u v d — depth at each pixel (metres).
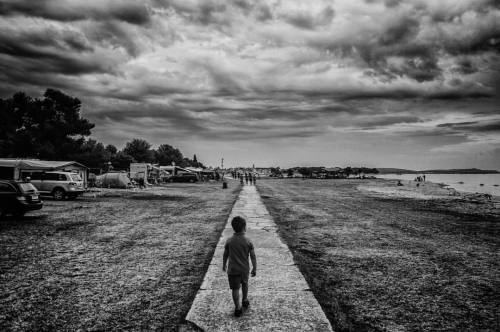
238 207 20.88
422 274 7.88
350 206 24.28
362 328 5.09
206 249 10.03
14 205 14.72
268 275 7.19
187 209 20.38
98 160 49.81
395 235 12.90
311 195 35.16
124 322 5.16
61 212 18.12
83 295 6.27
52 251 9.70
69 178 24.64
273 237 11.35
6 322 5.16
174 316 5.35
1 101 46.72
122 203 23.44
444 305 6.04
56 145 47.59
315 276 7.41
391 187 57.66
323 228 14.24
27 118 48.59
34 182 24.47
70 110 48.56
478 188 61.72
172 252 9.66
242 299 5.38
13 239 11.26
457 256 9.70
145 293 6.38
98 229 13.34
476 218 18.50
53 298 6.12
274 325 4.90
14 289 6.59
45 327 5.01
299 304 5.66
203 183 62.19
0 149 44.47
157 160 110.56
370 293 6.56
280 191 41.12
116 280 7.14
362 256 9.52
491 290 6.87
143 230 13.23
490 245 11.28
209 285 6.57
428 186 65.06
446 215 19.78
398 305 6.00
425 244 11.32
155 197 28.95
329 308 5.66
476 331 5.09
